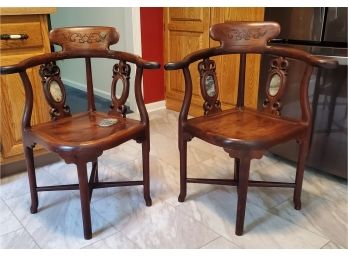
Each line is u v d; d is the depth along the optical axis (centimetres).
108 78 315
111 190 164
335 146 165
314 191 162
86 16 317
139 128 133
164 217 142
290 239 128
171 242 126
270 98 142
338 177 174
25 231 133
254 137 118
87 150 115
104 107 298
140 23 256
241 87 150
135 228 134
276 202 153
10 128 169
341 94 155
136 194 160
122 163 193
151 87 283
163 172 181
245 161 118
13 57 159
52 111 140
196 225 136
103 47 142
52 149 118
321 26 157
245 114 145
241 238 128
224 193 160
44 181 172
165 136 233
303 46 158
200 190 163
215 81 144
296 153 182
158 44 272
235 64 222
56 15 360
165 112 286
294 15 165
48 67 136
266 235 130
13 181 172
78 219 141
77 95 339
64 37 139
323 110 164
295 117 174
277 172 180
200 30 239
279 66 137
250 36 140
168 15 261
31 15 160
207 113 144
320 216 142
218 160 196
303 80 128
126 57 135
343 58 141
